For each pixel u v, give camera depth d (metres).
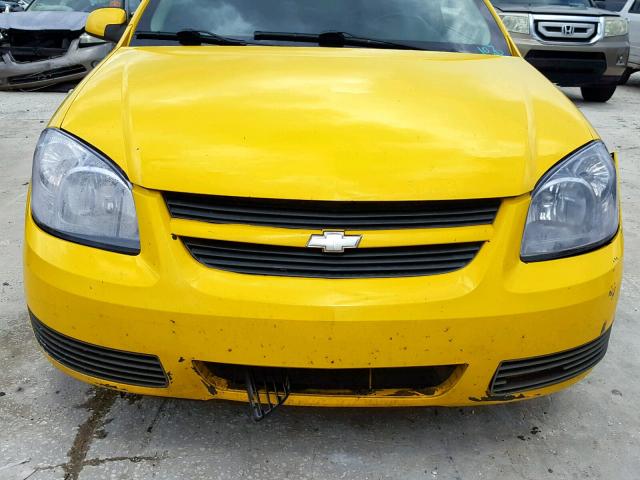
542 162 1.87
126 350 1.78
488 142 1.87
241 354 1.73
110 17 3.18
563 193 1.86
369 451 2.07
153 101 2.00
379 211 1.73
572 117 2.13
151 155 1.79
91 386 2.35
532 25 8.61
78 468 1.96
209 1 2.88
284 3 2.87
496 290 1.74
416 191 1.71
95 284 1.75
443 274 1.73
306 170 1.72
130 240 1.78
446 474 1.99
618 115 8.26
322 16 2.83
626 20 8.79
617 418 2.29
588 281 1.83
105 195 1.81
